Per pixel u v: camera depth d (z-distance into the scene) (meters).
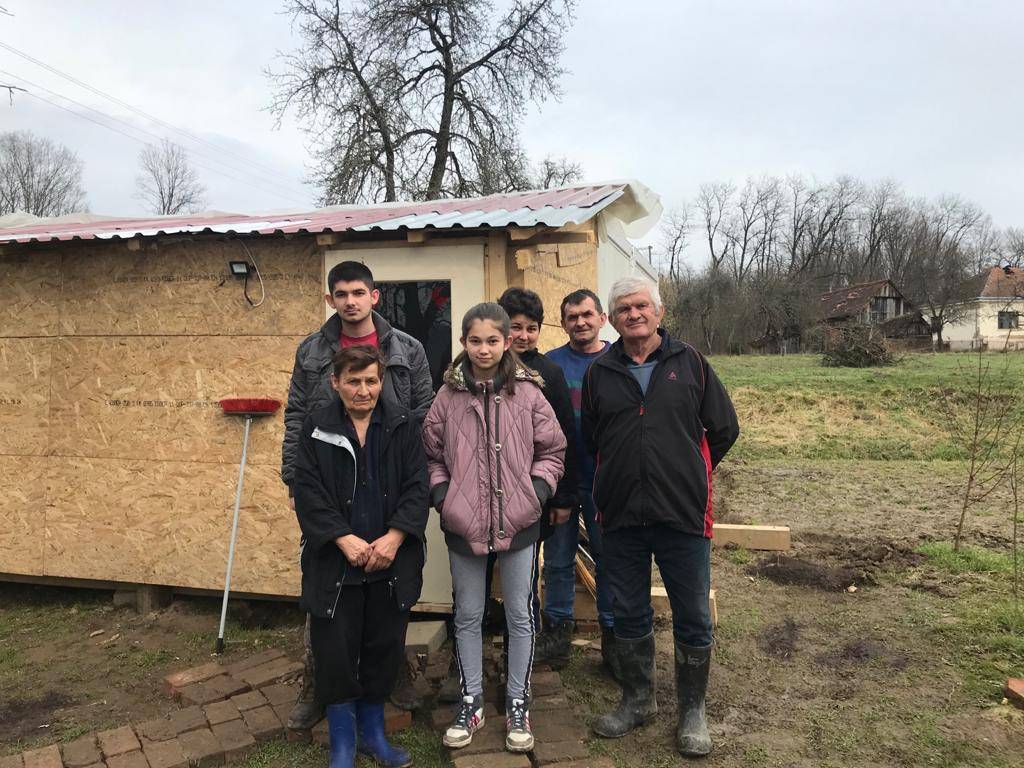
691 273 52.06
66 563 4.85
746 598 4.79
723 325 38.84
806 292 41.03
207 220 6.47
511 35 20.52
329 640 2.73
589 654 3.97
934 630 4.07
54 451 4.87
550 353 3.83
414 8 20.27
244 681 3.57
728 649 4.03
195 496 4.61
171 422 4.66
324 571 2.74
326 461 2.78
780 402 13.70
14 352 4.93
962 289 41.16
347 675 2.74
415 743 3.08
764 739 3.11
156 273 4.67
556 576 3.74
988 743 2.97
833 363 21.73
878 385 14.47
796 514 7.16
